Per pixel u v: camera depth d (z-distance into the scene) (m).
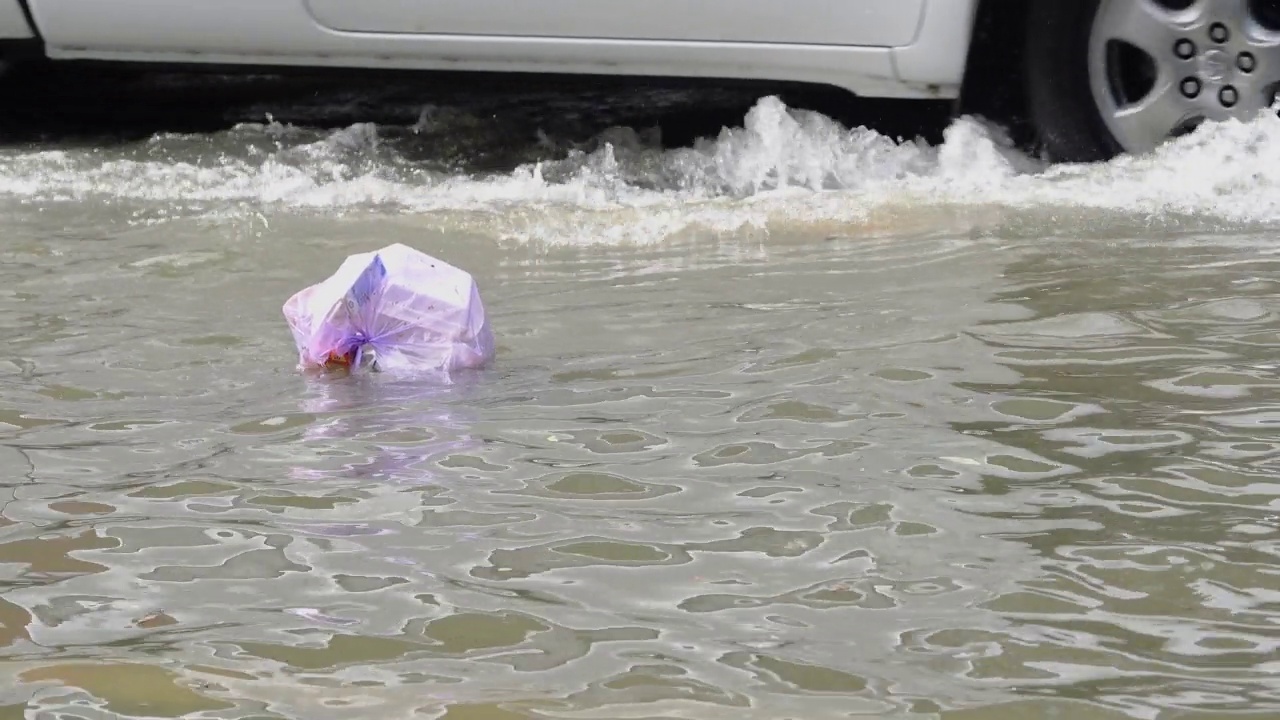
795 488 4.30
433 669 3.27
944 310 6.05
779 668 3.26
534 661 3.31
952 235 7.28
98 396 5.27
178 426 4.95
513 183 8.57
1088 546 3.89
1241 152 7.96
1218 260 6.66
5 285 6.71
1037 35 8.34
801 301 6.27
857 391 5.12
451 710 3.09
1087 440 4.63
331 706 3.12
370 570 3.81
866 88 8.47
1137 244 6.97
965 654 3.33
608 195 8.39
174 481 4.45
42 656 3.37
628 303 6.34
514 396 5.20
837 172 8.62
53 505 4.28
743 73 8.48
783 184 8.52
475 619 3.52
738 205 8.06
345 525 4.11
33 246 7.39
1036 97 8.44
